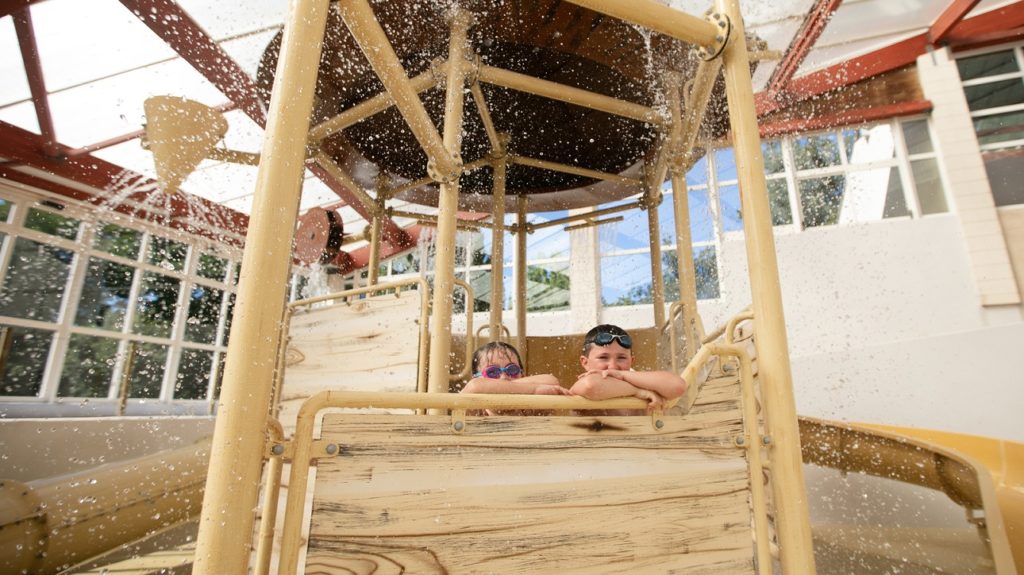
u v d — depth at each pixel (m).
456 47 2.85
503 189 4.35
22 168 7.25
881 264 7.72
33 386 7.35
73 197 7.80
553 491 1.15
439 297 2.44
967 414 6.59
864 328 7.53
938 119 8.19
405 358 3.21
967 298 7.25
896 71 8.66
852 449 3.62
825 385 7.34
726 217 8.70
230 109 7.18
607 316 9.17
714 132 4.50
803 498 1.37
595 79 3.88
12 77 6.35
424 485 1.06
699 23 1.64
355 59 3.40
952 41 8.40
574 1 1.49
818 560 3.35
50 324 7.61
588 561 1.14
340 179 4.41
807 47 7.21
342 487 1.01
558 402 1.22
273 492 1.16
